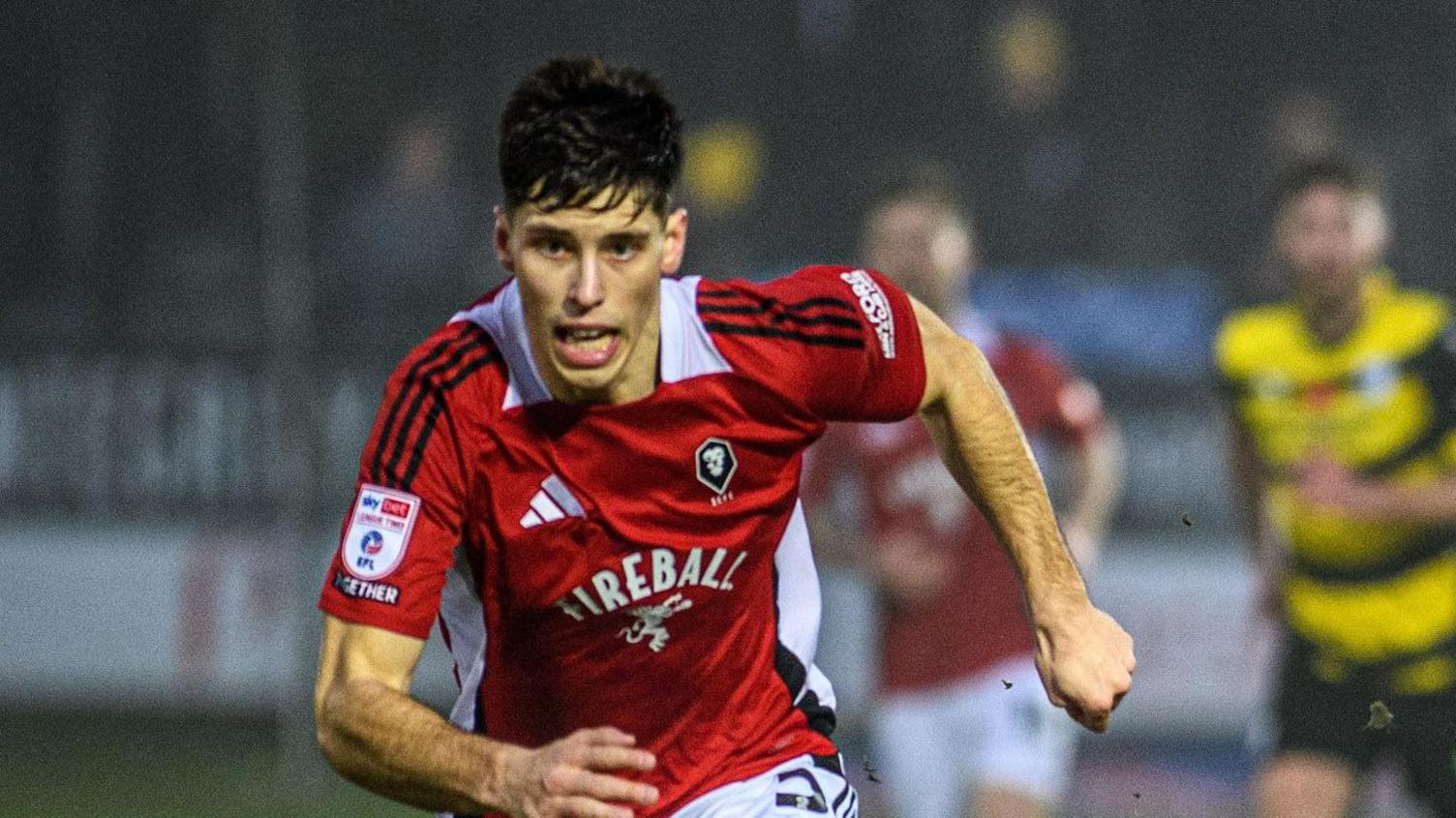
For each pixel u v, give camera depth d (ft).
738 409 37.14
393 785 33.06
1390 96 126.62
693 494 37.45
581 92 33.35
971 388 39.34
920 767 77.51
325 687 34.58
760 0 128.16
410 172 120.57
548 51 127.95
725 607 39.01
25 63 120.47
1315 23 125.59
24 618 113.09
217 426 113.19
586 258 33.17
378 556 35.12
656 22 128.36
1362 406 73.20
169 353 114.01
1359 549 70.44
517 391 36.19
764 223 123.95
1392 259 122.01
